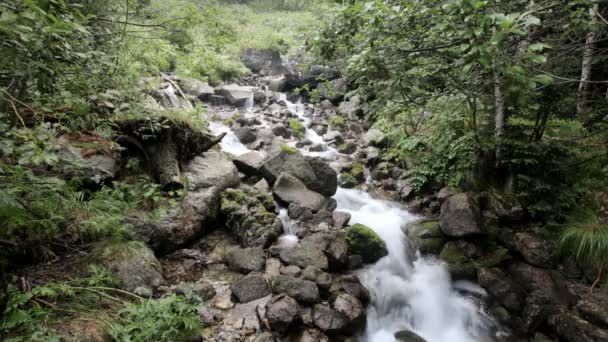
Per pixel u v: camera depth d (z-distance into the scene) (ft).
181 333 10.71
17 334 8.80
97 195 13.39
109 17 15.01
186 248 15.72
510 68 7.38
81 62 10.57
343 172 24.16
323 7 25.79
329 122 31.68
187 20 15.62
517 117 20.20
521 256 16.69
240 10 63.16
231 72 38.45
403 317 15.07
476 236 17.34
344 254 15.71
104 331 9.71
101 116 14.24
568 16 11.17
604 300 14.32
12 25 6.48
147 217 14.49
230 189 18.12
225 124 28.09
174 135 17.43
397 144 24.43
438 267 16.96
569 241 15.99
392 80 12.57
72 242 12.44
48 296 10.23
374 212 20.56
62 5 6.66
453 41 10.05
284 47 45.52
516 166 18.72
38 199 11.49
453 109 19.93
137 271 12.41
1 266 10.27
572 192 17.71
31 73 7.65
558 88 16.83
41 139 9.14
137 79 20.21
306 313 12.69
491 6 10.37
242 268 14.62
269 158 20.74
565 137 20.58
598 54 15.53
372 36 10.71
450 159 20.38
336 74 36.37
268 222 16.70
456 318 15.55
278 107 33.86
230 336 11.43
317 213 18.12
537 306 14.43
